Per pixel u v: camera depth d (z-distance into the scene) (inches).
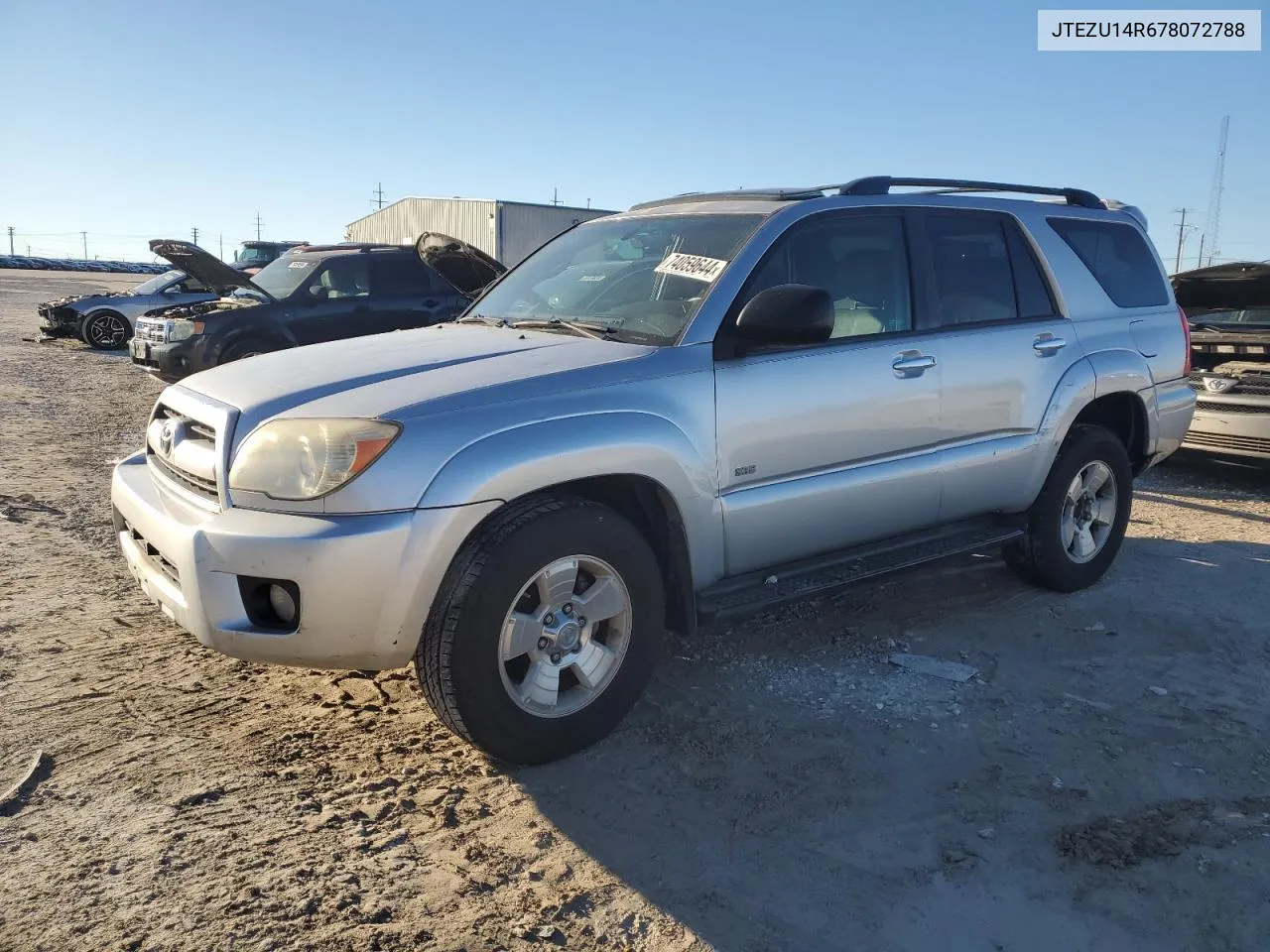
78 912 95.8
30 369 541.3
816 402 147.4
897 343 159.9
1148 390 203.9
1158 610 189.2
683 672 157.2
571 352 134.6
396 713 141.1
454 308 458.0
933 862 108.3
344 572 110.3
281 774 123.3
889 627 178.2
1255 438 301.7
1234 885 104.3
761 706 145.6
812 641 171.3
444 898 100.3
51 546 212.4
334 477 112.3
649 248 161.5
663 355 134.6
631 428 127.3
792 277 150.2
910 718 142.3
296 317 421.7
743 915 99.2
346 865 105.0
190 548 114.7
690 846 110.7
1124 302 204.4
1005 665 161.9
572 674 131.0
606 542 126.9
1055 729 139.6
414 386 122.4
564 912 99.0
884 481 157.8
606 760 129.4
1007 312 181.5
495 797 119.7
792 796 121.0
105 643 161.5
